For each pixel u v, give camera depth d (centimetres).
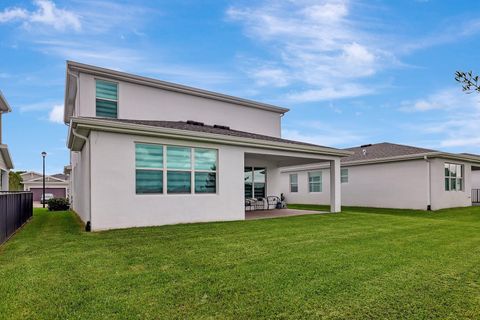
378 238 718
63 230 829
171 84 1363
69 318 312
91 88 1176
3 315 318
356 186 1884
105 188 805
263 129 1716
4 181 1727
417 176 1570
